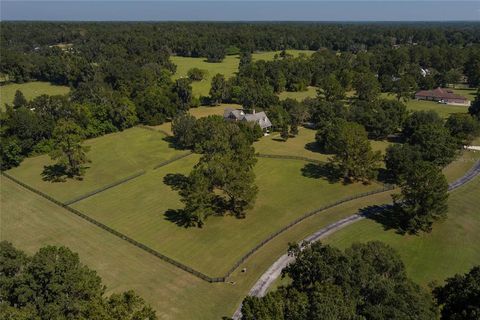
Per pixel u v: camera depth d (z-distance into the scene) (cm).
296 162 11050
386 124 12450
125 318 3916
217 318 5575
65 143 10112
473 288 4206
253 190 8181
